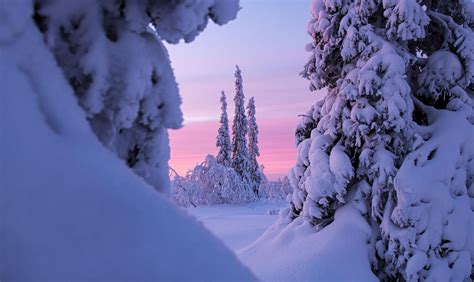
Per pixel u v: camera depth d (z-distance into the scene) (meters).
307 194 11.20
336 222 10.26
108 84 1.84
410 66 11.03
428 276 8.87
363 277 9.16
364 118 9.55
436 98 10.67
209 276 1.30
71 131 1.46
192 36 2.16
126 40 1.92
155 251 1.27
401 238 8.96
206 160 35.84
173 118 2.11
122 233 1.27
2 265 1.15
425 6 11.20
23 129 1.31
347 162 9.84
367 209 10.15
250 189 38.41
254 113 44.44
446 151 9.62
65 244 1.20
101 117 1.88
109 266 1.20
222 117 43.31
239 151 42.72
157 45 2.11
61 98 1.48
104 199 1.31
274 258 10.25
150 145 2.23
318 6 10.92
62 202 1.26
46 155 1.31
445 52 10.69
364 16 10.07
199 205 35.16
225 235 19.59
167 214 1.40
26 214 1.21
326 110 10.91
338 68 11.00
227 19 2.16
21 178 1.25
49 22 1.80
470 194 9.94
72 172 1.32
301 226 10.95
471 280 9.50
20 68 1.42
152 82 2.04
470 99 10.51
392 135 9.66
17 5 1.46
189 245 1.35
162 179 2.31
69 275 1.17
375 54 9.68
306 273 9.27
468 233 9.20
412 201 9.04
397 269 9.20
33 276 1.15
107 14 1.94
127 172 1.49
